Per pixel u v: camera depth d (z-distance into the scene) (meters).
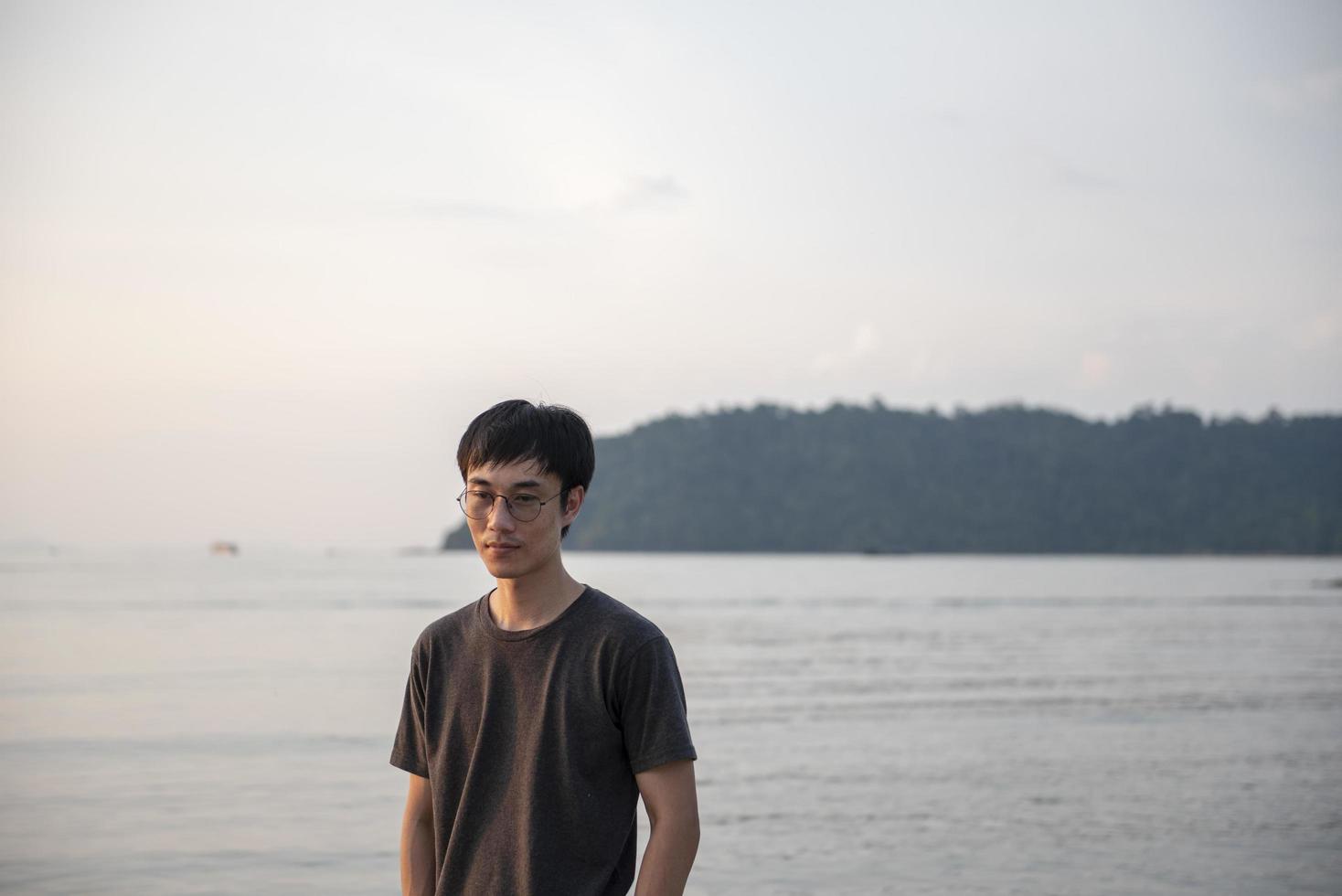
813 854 10.09
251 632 40.94
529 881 2.12
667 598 69.94
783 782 13.95
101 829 10.82
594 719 2.16
